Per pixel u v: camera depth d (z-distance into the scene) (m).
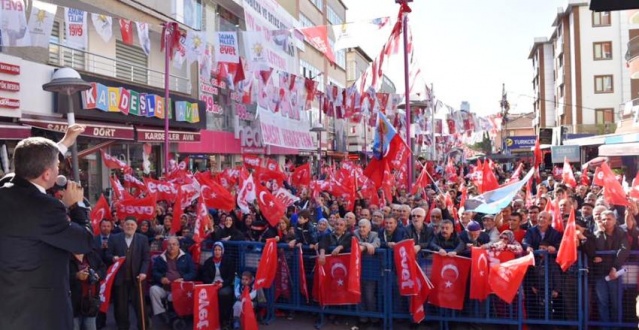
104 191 17.09
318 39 11.50
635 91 38.94
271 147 29.52
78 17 10.08
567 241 6.87
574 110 48.31
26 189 2.96
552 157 31.77
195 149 22.38
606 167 9.07
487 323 7.53
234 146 25.73
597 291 7.13
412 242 7.28
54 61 14.97
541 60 64.38
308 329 7.70
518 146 47.25
